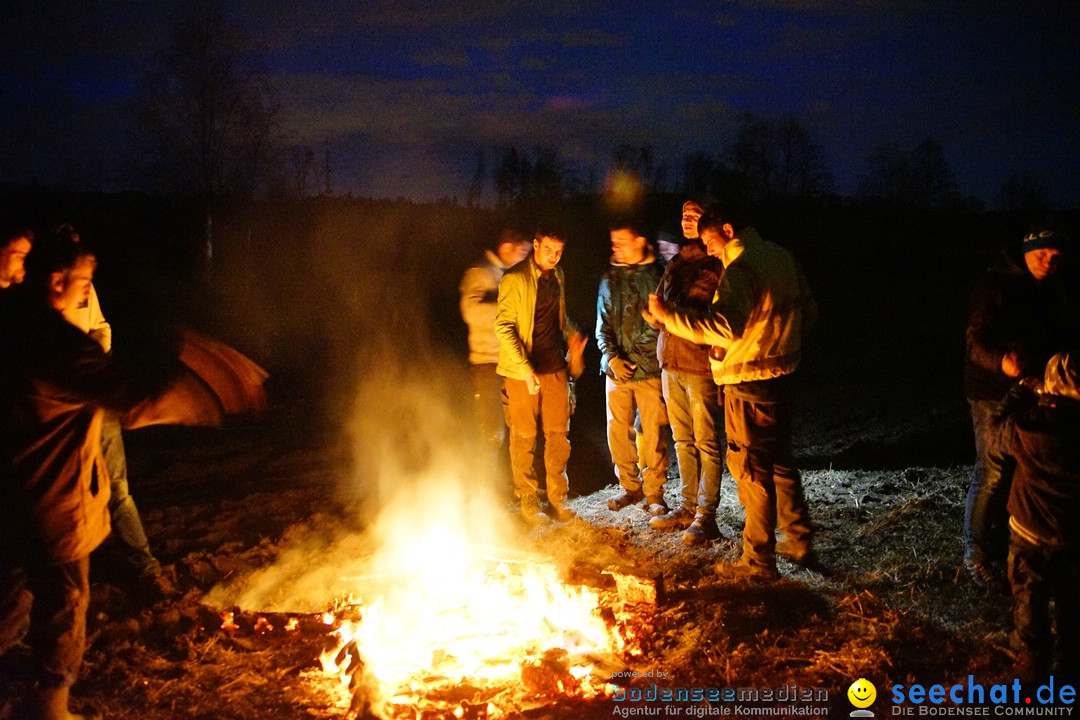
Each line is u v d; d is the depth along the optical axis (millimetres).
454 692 3736
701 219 4867
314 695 3787
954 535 5371
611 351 6086
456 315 17344
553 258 5766
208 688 3838
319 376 12172
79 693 3748
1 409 3018
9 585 3229
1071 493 3432
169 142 13820
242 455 8219
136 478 7512
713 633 4230
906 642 4102
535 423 6090
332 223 24109
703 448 5598
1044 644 3586
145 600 4770
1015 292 4258
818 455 7789
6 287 3678
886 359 12328
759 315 4621
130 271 18156
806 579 4883
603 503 6582
